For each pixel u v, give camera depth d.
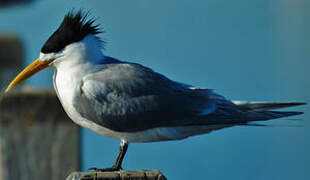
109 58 7.95
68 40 7.53
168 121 7.70
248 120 7.82
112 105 7.47
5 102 6.46
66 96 7.48
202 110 7.86
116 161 7.54
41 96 6.53
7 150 6.45
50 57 7.58
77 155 6.57
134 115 7.54
